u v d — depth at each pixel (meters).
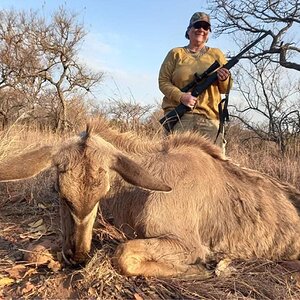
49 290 1.32
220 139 2.49
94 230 1.64
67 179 1.29
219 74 2.38
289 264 1.63
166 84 2.48
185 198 1.58
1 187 2.27
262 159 3.15
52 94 11.56
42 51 11.90
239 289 1.41
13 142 2.70
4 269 1.43
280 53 6.23
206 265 1.56
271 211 1.71
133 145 1.70
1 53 11.32
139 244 1.44
